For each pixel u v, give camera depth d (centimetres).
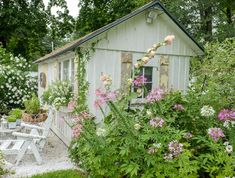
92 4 2284
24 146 579
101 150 434
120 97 500
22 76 1412
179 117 502
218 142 436
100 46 723
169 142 418
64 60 883
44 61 1134
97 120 696
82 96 707
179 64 858
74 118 485
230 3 1454
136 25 768
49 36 2719
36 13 2211
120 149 430
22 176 512
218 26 1421
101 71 727
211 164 417
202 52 880
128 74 761
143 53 783
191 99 530
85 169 520
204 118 496
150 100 441
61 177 498
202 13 1441
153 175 404
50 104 842
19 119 706
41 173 525
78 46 684
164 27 816
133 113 502
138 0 1845
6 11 2023
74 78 782
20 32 2091
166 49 823
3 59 1440
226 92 587
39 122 757
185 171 386
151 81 802
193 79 965
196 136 465
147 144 425
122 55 753
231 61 749
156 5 752
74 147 586
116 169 435
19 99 1395
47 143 779
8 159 629
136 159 420
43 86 1234
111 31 733
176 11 1392
